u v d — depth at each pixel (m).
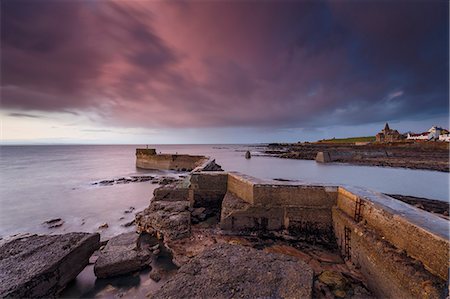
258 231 8.14
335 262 6.49
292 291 3.74
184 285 3.88
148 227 8.76
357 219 6.46
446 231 4.16
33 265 5.19
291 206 7.95
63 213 13.72
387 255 4.80
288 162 40.81
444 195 15.06
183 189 10.81
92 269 6.46
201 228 8.83
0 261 5.31
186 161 32.88
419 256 4.35
